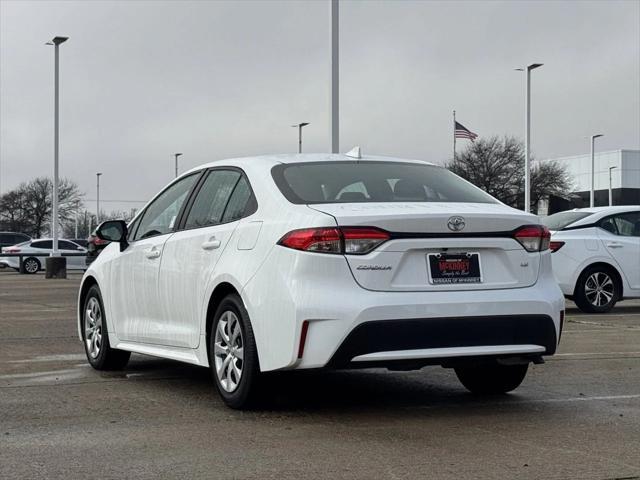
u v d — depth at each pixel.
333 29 17.84
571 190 68.94
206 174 7.07
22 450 5.09
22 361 8.61
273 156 6.70
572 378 7.65
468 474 4.59
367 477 4.54
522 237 5.91
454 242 5.70
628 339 10.40
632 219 13.60
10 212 90.31
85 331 8.30
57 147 33.75
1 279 29.48
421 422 5.82
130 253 7.54
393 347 5.49
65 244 38.69
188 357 6.61
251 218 6.11
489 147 61.97
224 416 5.98
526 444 5.23
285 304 5.56
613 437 5.41
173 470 4.67
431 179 6.56
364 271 5.51
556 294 6.01
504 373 6.65
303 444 5.21
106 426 5.70
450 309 5.59
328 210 5.68
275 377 5.89
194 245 6.59
